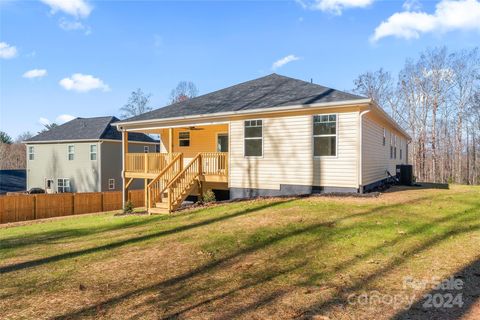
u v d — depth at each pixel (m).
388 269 5.02
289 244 6.53
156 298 4.39
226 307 3.98
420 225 7.54
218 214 10.07
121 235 8.63
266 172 13.52
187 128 17.31
